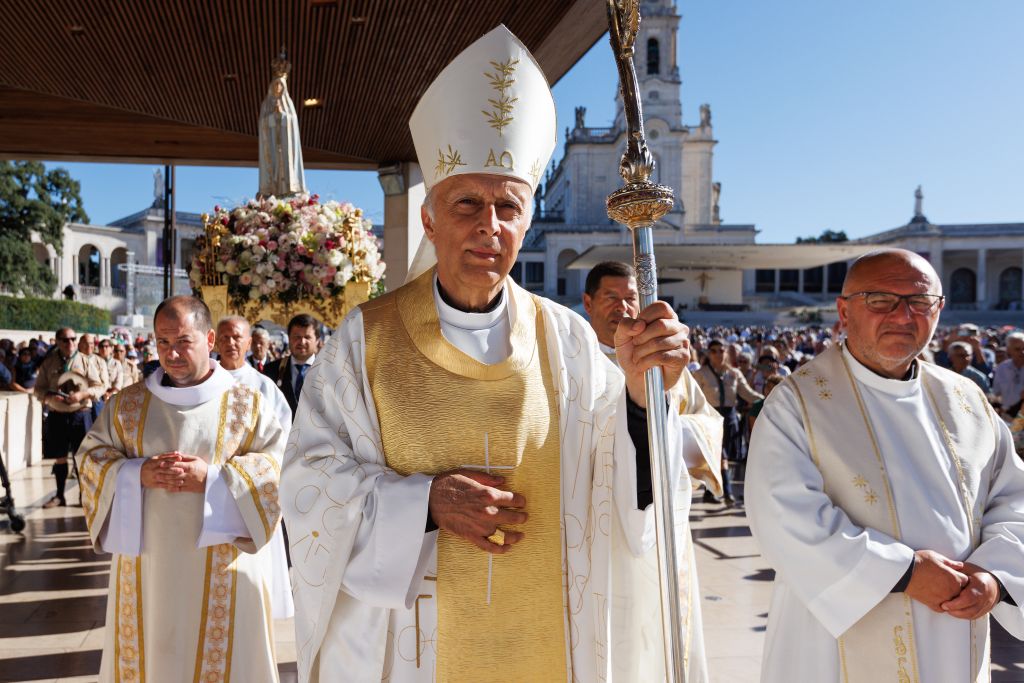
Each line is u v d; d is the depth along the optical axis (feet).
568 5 19.01
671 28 173.37
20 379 41.52
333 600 5.76
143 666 9.39
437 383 6.08
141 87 26.04
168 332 9.92
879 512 6.86
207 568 9.56
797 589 6.74
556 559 6.06
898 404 7.19
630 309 10.34
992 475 7.34
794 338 67.56
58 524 23.07
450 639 5.83
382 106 27.30
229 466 9.70
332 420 6.25
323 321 15.89
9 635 14.48
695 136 193.47
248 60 23.68
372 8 20.10
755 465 7.29
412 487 5.61
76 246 160.15
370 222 16.33
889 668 6.57
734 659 13.53
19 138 31.22
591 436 6.42
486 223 5.81
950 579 6.33
